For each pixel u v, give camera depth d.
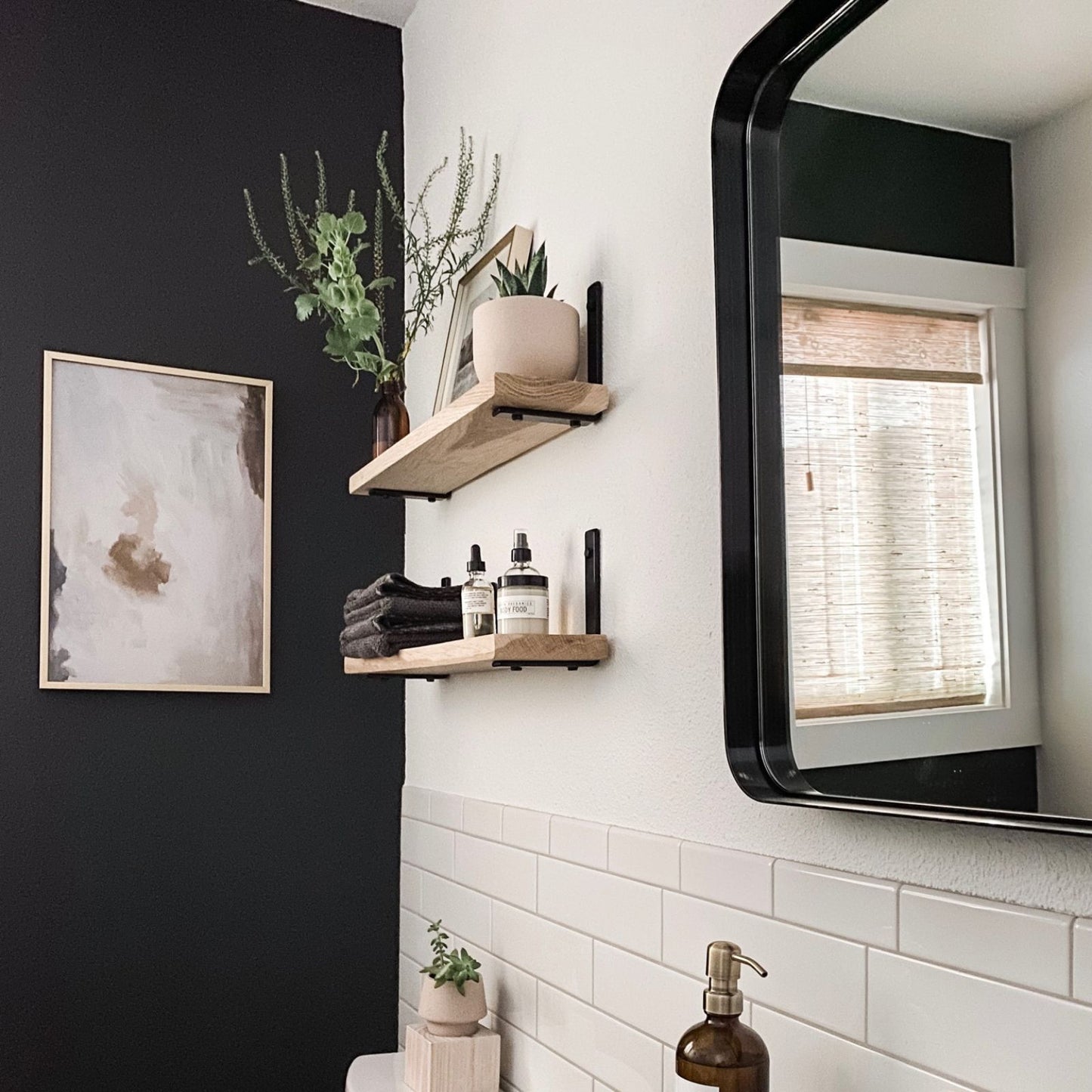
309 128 2.66
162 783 2.39
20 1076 2.24
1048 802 0.95
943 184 1.08
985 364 1.03
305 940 2.48
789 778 1.24
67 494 2.35
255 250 2.58
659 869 1.52
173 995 2.37
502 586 1.74
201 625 2.43
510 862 1.97
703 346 1.50
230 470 2.49
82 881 2.32
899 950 1.12
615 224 1.73
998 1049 1.01
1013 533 0.99
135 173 2.49
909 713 1.08
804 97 1.26
